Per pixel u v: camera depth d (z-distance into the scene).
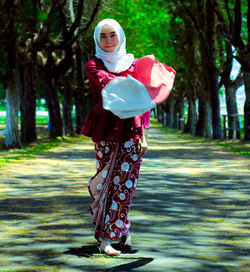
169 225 5.71
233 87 29.38
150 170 12.40
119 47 4.42
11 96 20.50
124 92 4.11
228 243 4.88
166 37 33.81
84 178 10.71
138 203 7.30
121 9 31.20
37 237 5.09
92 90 4.46
